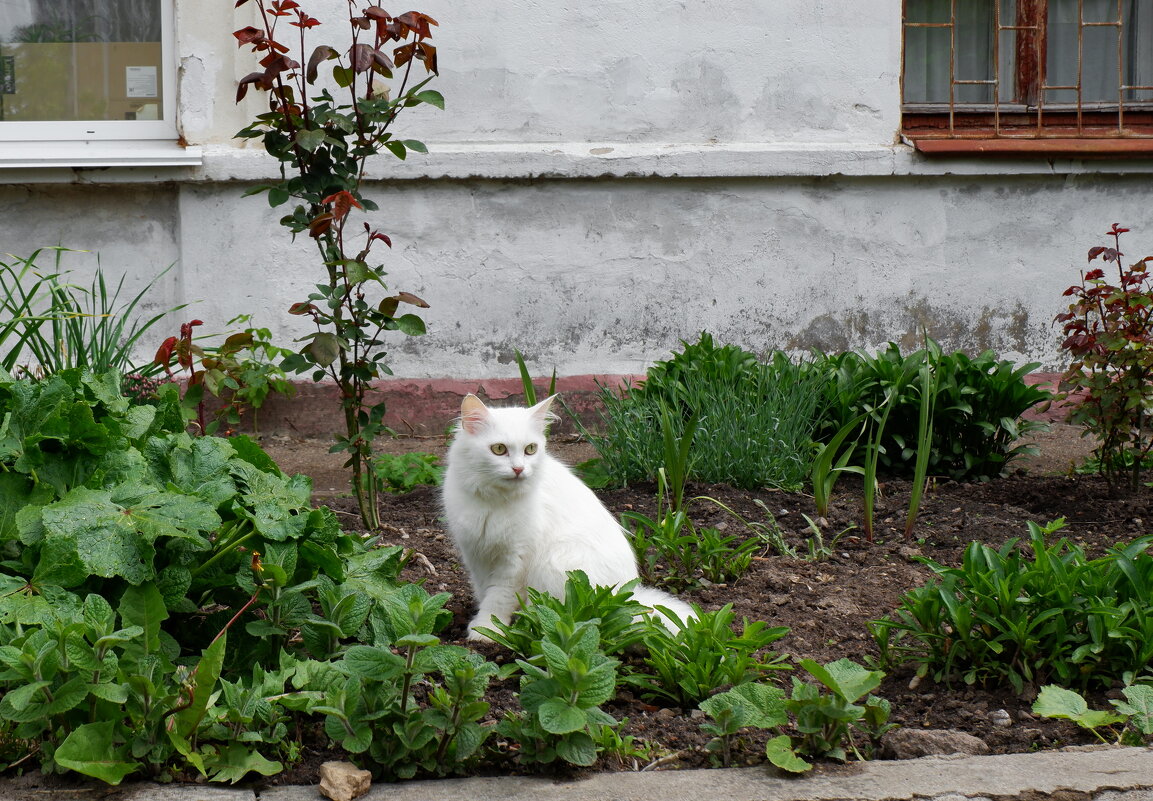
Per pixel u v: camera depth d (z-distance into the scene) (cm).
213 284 698
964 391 564
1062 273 769
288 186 444
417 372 727
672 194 737
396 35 435
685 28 725
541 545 367
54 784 250
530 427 367
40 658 243
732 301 750
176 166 677
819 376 589
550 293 734
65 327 573
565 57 718
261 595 293
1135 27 802
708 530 439
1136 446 537
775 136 743
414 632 253
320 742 274
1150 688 292
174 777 254
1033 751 282
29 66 707
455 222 718
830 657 344
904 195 754
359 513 505
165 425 362
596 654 271
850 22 738
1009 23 787
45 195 684
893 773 261
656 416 566
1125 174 763
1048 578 321
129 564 277
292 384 673
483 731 262
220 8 684
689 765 274
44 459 307
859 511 512
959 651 327
